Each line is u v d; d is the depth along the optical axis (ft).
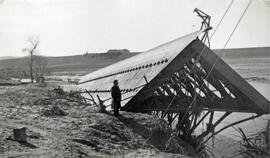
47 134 28.30
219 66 43.37
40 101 53.21
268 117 75.87
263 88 118.73
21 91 74.79
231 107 46.09
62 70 319.88
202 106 46.01
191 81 46.91
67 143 25.61
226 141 56.18
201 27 44.65
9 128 28.48
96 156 23.86
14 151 21.29
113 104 42.45
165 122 40.86
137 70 56.59
